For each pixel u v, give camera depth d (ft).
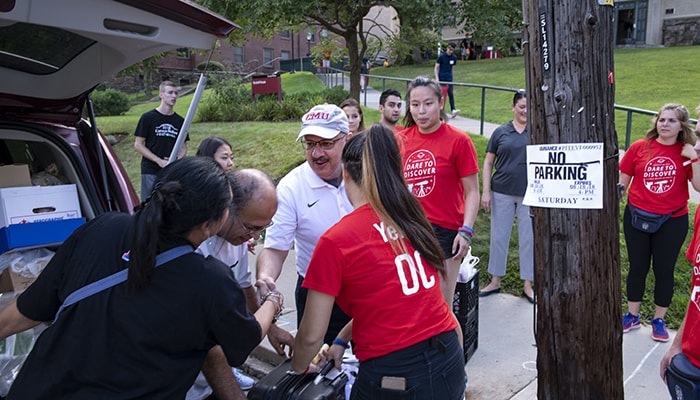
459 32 29.30
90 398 5.44
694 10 89.10
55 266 5.98
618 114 40.88
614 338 7.96
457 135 12.14
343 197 9.77
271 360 13.53
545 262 7.93
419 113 12.10
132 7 6.35
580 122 7.38
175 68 91.91
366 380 6.80
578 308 7.77
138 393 5.49
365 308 6.68
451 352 6.91
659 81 55.77
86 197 10.52
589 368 7.88
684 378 7.18
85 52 8.93
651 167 13.79
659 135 13.87
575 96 7.36
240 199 7.50
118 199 11.27
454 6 28.17
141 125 21.03
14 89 9.80
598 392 7.95
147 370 5.49
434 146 12.21
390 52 37.42
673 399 7.47
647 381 12.19
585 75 7.30
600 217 7.55
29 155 11.18
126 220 6.07
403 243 6.82
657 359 13.12
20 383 5.61
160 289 5.49
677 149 13.58
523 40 7.84
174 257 5.62
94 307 5.51
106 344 5.43
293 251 21.31
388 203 6.79
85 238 5.95
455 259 11.92
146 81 85.25
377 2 28.63
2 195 9.23
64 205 9.96
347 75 74.74
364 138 7.16
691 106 42.55
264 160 31.30
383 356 6.63
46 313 6.01
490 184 17.22
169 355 5.63
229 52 104.06
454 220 12.25
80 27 6.03
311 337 6.72
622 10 96.99
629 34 97.25
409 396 6.57
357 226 6.70
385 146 6.96
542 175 7.76
